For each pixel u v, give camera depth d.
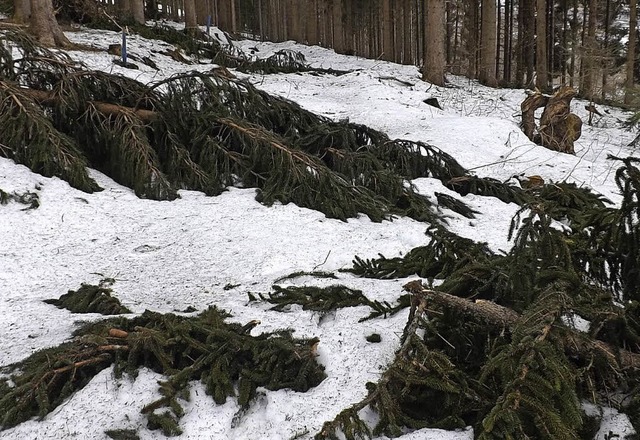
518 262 2.45
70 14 15.34
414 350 2.25
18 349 2.61
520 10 24.39
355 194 5.08
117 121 5.27
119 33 14.48
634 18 16.47
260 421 2.10
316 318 2.86
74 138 5.51
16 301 3.24
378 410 2.01
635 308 2.24
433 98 12.20
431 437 1.90
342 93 12.48
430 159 6.33
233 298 3.27
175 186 5.29
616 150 9.86
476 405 2.00
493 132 8.63
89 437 2.03
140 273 3.70
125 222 4.45
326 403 2.15
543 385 1.76
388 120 9.59
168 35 15.71
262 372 2.35
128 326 2.72
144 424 2.10
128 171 5.13
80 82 5.44
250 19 41.28
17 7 12.56
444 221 4.99
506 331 2.25
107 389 2.25
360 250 4.19
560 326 1.98
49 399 2.27
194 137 5.52
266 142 5.32
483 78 18.31
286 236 4.31
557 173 7.12
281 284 3.47
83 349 2.44
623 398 1.99
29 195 4.39
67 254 3.89
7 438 2.04
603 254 2.65
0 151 4.84
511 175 7.07
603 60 15.66
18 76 5.52
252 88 6.10
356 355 2.44
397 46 30.67
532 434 1.73
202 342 2.56
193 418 2.12
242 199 4.99
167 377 2.33
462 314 2.38
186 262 3.88
